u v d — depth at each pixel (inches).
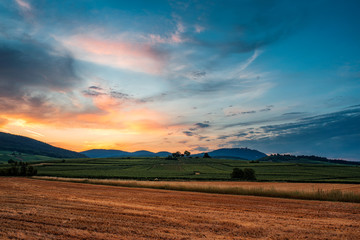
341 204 633.0
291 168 3722.9
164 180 2245.3
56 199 642.8
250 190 882.1
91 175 2647.6
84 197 705.6
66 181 1637.6
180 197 754.8
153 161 5319.9
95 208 517.3
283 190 852.0
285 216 468.8
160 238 319.6
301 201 687.7
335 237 331.6
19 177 2240.4
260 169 3602.4
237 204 618.8
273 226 387.5
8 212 463.5
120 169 3688.5
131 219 420.5
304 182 2142.0
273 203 644.7
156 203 612.7
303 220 433.1
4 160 7234.3
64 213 460.4
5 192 788.6
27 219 409.4
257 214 484.7
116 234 333.7
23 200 614.2
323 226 390.0
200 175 2800.2
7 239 309.4
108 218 425.1
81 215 445.4
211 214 477.1
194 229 364.2
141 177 2465.6
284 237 331.3
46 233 335.3
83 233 335.9
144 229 358.6
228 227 378.0
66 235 327.6
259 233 348.2
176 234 337.4
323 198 730.8
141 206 555.8
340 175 2839.6
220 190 939.3
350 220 437.1
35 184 1275.8
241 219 435.5
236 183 1939.0
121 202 614.5
